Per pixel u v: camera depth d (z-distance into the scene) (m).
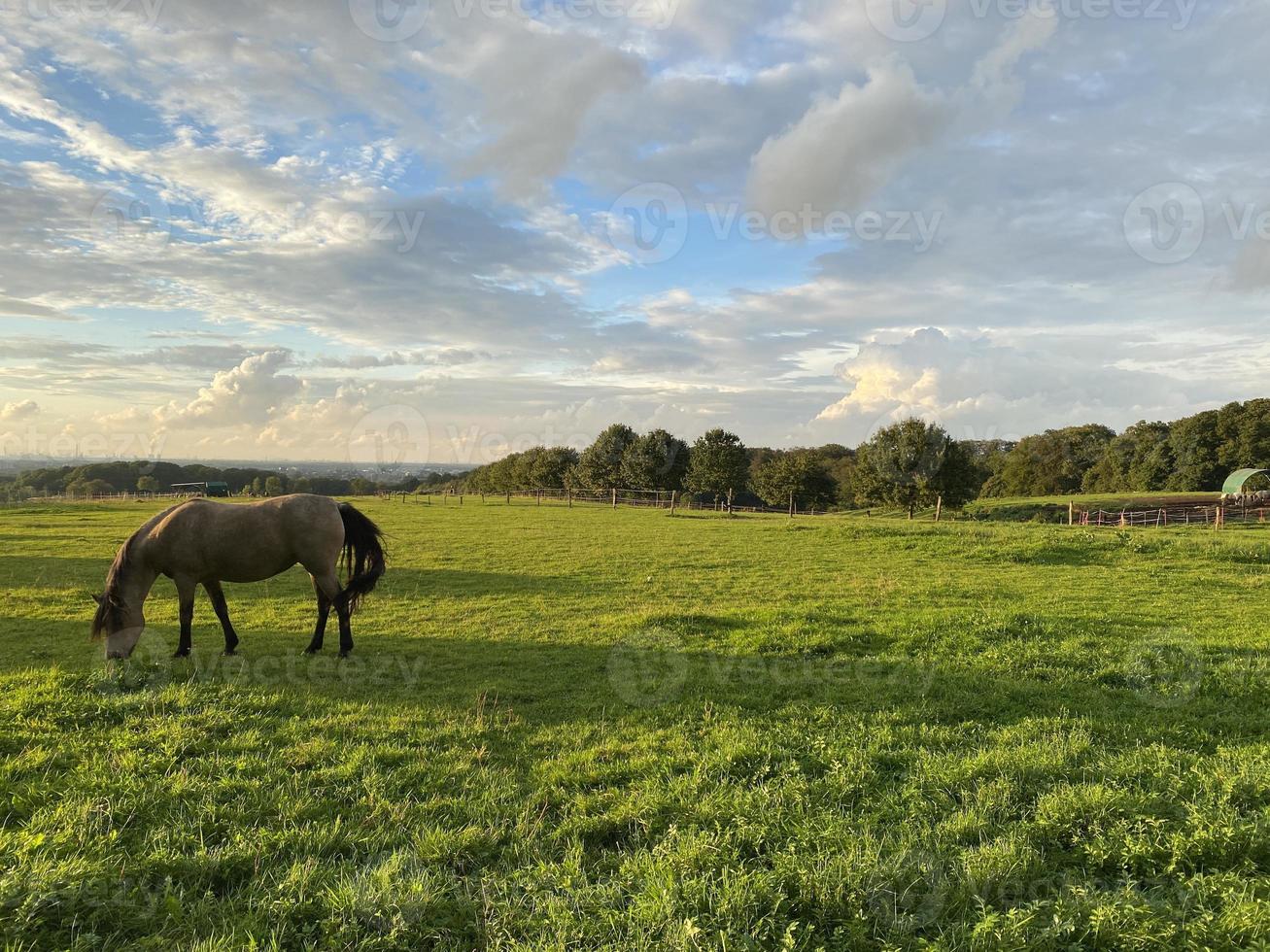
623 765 5.68
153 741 5.86
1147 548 20.42
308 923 3.54
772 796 4.90
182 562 9.43
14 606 13.67
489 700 7.64
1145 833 4.24
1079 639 9.81
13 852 3.81
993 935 3.30
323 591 10.05
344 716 6.88
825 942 3.36
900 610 12.56
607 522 36.81
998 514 52.31
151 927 3.45
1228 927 3.30
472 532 30.34
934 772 5.26
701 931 3.33
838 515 53.19
